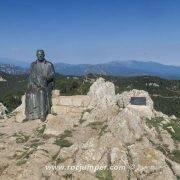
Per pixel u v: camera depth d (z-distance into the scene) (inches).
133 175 858.1
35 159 926.4
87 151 929.5
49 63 1311.5
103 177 857.5
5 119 1414.9
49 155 948.0
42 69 1299.2
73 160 916.0
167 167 879.7
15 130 1211.2
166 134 1077.8
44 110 1291.8
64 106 1357.0
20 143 1074.7
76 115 1291.8
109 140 959.0
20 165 920.3
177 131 1129.4
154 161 894.4
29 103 1306.6
